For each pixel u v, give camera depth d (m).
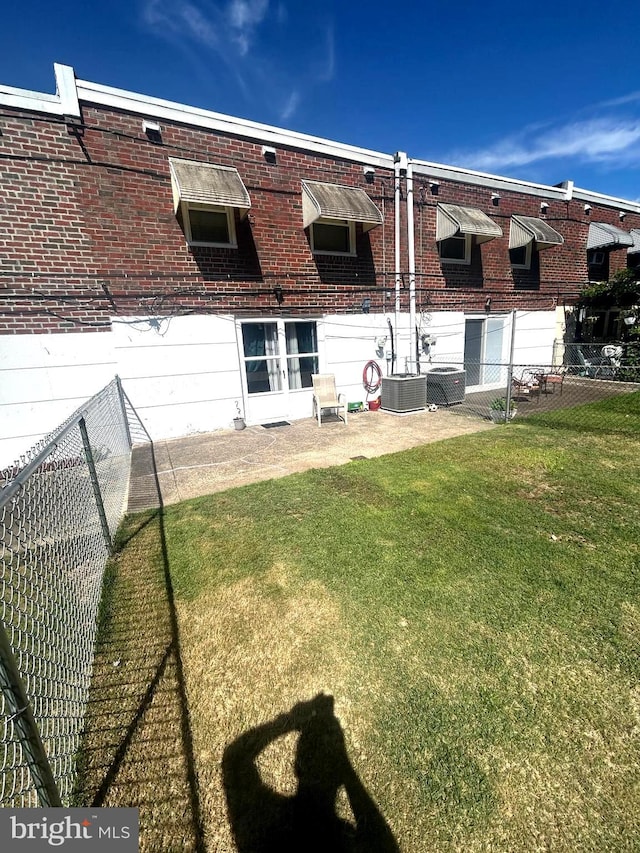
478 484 4.17
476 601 2.42
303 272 7.42
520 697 1.79
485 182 9.35
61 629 1.98
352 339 8.23
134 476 4.92
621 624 2.19
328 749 1.62
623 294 10.80
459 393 8.68
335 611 2.40
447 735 1.64
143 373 6.25
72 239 5.54
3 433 5.42
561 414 7.27
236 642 2.21
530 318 10.97
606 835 1.30
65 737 1.66
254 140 6.57
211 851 1.32
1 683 1.21
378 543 3.11
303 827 1.37
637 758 1.53
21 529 1.80
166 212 6.10
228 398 7.02
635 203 12.41
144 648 2.19
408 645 2.12
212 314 6.67
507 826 1.34
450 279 9.34
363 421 7.48
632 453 4.97
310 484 4.38
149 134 5.81
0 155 5.03
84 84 5.32
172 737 1.70
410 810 1.40
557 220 10.90
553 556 2.84
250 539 3.28
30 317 5.43
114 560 3.05
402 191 8.31
